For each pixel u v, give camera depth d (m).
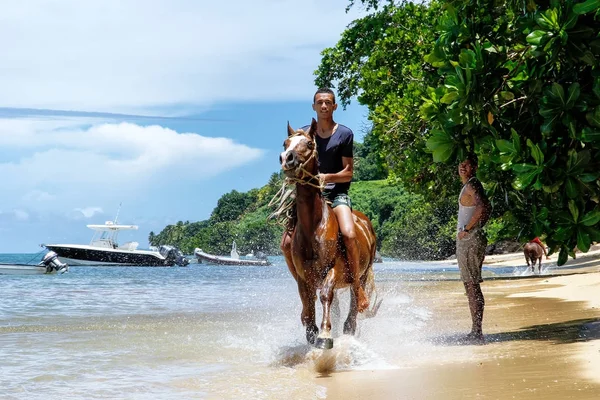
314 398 5.40
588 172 7.55
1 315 13.36
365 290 8.52
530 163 7.60
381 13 29.58
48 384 6.34
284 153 7.01
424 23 26.33
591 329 8.62
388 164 27.22
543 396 4.91
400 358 7.23
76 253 63.09
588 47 7.47
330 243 7.23
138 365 7.43
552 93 7.53
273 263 84.81
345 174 7.87
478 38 8.72
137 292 22.81
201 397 5.63
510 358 6.77
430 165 24.59
